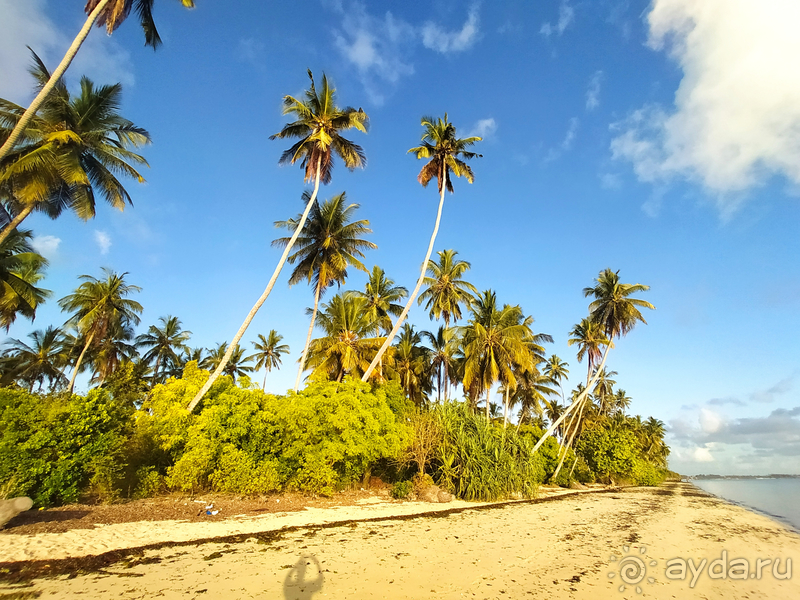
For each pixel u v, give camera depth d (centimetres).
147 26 1530
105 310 3391
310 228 2589
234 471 1597
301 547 1020
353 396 2052
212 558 882
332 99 2266
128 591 672
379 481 2438
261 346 5447
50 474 1210
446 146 2670
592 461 4400
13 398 1289
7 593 634
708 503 2881
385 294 3550
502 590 775
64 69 1268
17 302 2219
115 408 1407
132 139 1825
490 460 2253
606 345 3850
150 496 1512
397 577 821
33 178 1537
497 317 3338
